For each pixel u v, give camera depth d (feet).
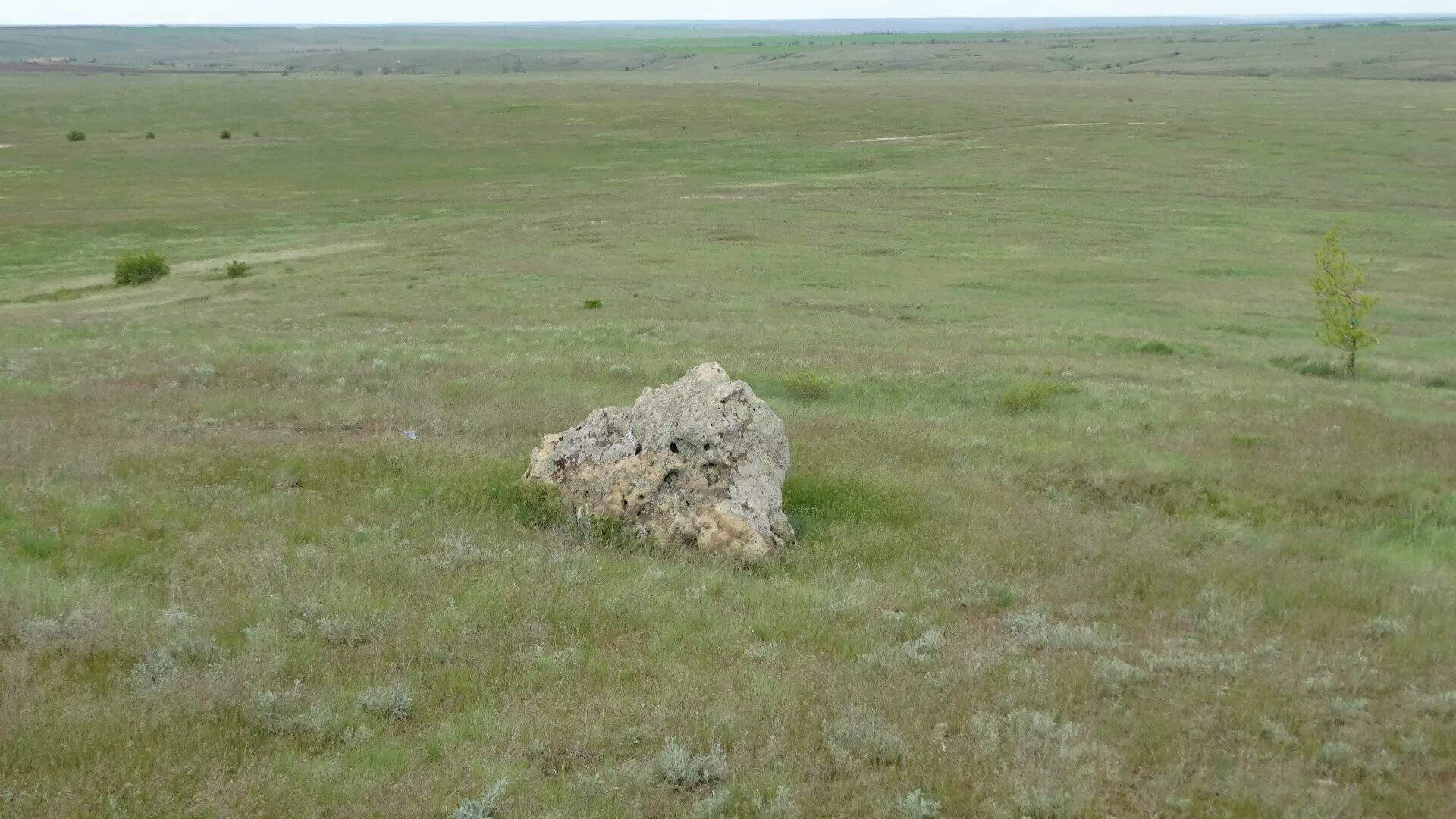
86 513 45.16
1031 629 38.14
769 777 26.91
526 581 40.63
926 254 195.52
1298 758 28.63
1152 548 49.70
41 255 213.46
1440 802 26.55
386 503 50.34
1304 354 118.73
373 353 97.81
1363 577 45.91
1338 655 35.94
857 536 49.60
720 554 46.39
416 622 36.09
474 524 48.08
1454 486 60.54
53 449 56.70
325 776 26.03
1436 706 31.94
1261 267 183.11
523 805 25.30
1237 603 42.01
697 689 32.12
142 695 29.14
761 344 110.73
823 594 41.57
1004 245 204.13
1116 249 199.82
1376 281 172.24
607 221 232.53
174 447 58.03
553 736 28.78
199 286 176.24
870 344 114.73
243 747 27.43
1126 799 26.68
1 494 47.14
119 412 68.90
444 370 88.89
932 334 125.08
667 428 50.08
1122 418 77.71
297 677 31.58
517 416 71.26
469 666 33.22
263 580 38.83
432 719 29.84
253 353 97.19
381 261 193.26
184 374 83.87
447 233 225.97
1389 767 28.09
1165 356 114.93
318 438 63.10
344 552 42.78
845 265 183.83
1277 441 70.23
